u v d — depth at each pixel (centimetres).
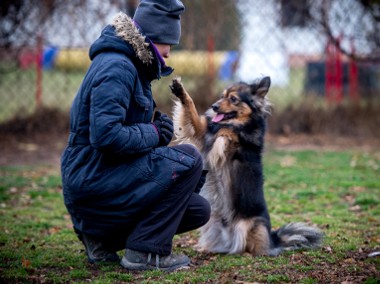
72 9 970
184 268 389
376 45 1032
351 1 1016
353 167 811
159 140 369
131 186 351
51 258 411
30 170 779
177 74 1012
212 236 460
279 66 1036
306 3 1007
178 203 369
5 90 1007
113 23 356
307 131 1072
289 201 622
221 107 490
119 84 333
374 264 397
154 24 361
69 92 1030
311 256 421
